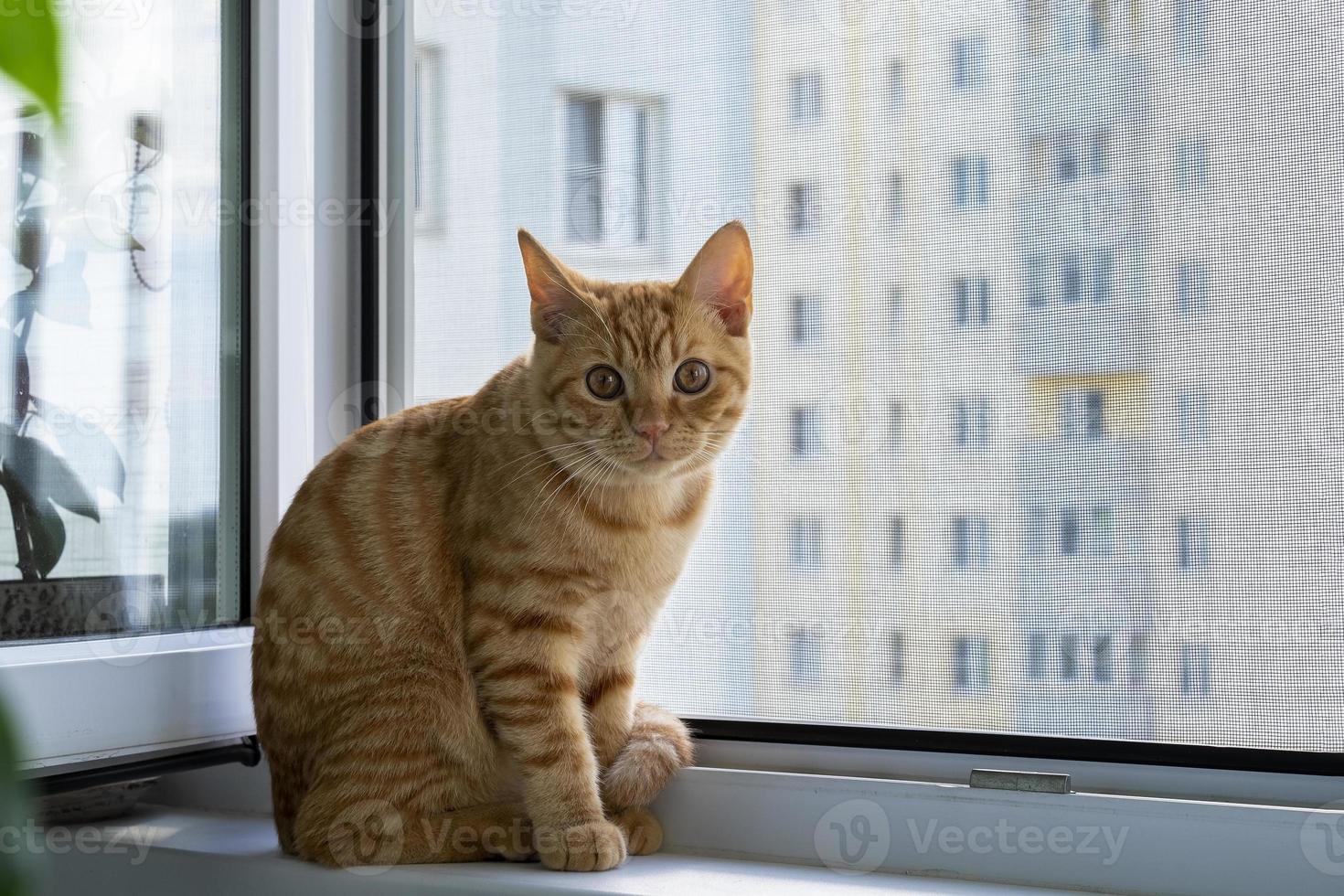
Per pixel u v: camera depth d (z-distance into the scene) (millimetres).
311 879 1234
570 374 1342
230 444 1532
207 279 1501
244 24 1516
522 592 1277
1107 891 1174
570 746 1270
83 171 1357
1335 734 1177
